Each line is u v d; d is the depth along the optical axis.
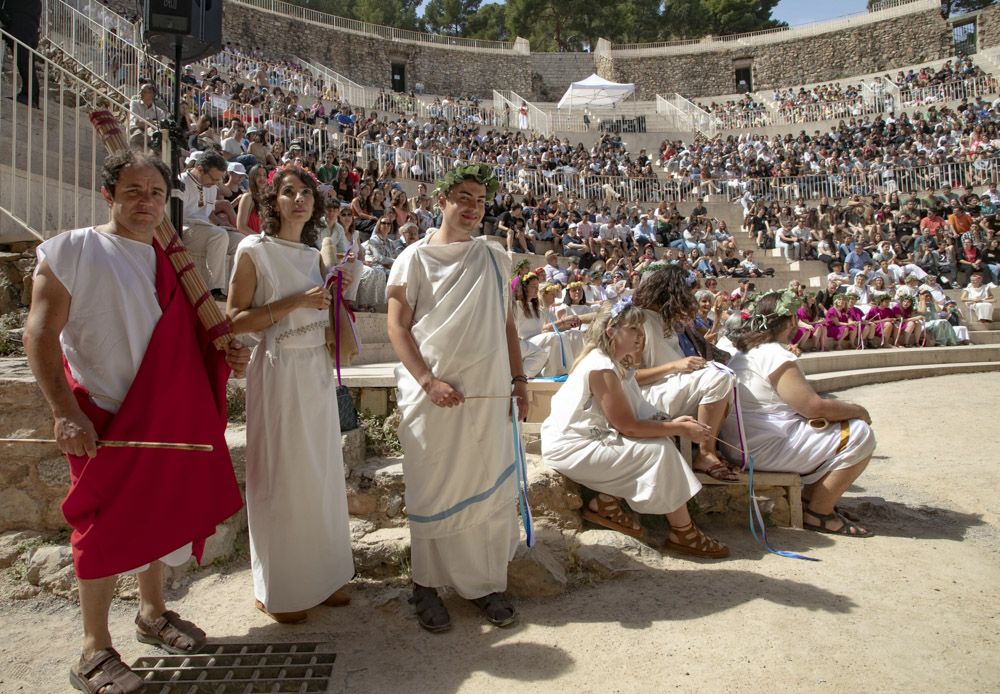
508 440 3.07
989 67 36.41
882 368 11.47
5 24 7.07
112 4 14.62
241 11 39.66
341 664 2.68
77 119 5.41
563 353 5.64
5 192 5.60
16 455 3.45
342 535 3.11
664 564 3.62
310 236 3.20
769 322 4.35
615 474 3.64
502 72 47.53
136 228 2.58
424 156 19.80
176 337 2.57
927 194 23.61
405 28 65.75
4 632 2.94
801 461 4.13
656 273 4.45
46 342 2.33
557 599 3.24
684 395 4.14
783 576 3.45
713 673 2.57
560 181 23.41
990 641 2.81
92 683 2.41
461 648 2.81
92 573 2.36
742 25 60.38
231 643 2.84
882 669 2.59
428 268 2.98
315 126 19.56
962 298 15.69
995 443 6.35
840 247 18.92
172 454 2.48
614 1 59.50
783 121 34.69
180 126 4.74
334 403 3.10
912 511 4.52
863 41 43.91
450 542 2.98
